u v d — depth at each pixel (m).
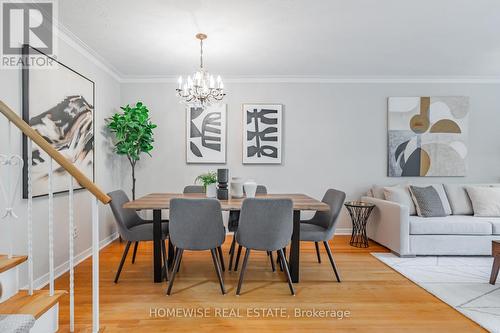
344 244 3.74
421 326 1.86
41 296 1.64
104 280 2.55
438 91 4.25
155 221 2.50
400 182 4.27
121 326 1.83
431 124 4.21
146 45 3.03
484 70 3.93
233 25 2.60
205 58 3.44
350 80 4.23
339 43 3.02
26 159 2.17
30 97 2.21
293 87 4.24
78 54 2.99
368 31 2.74
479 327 1.85
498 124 4.25
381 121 4.26
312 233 2.55
